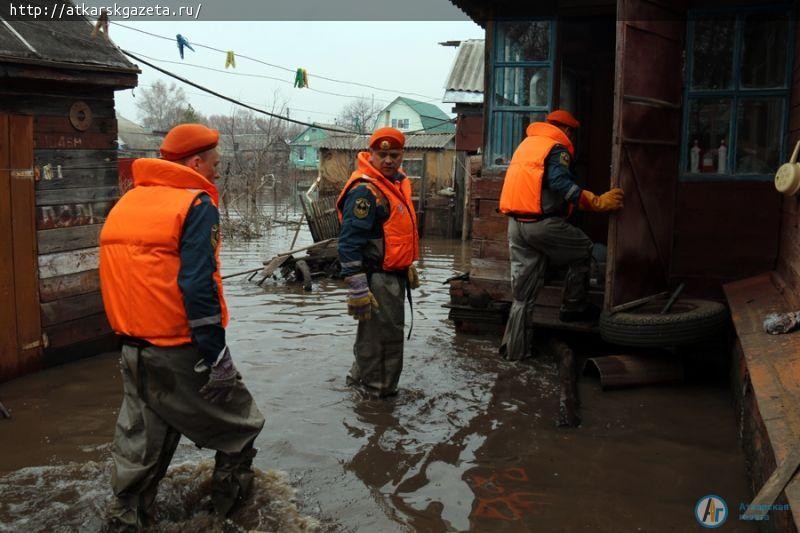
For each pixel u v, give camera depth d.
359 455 4.14
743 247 6.16
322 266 11.49
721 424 4.69
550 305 6.67
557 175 5.46
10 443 4.32
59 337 6.03
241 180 25.27
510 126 7.10
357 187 4.80
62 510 3.43
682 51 6.17
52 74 5.67
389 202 4.88
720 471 3.97
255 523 3.31
